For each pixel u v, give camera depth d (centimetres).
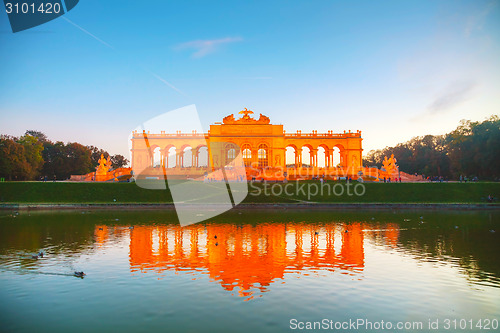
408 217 4922
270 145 10256
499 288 1884
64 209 5950
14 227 3931
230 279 2028
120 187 7081
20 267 2266
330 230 3778
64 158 13262
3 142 9950
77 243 3038
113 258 2508
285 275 2108
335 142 10412
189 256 2573
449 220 4600
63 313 1552
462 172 10531
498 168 9488
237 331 1384
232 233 3584
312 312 1570
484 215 5156
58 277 2055
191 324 1447
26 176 10594
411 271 2195
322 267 2286
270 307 1622
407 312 1578
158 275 2102
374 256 2589
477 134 10000
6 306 1633
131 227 3888
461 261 2441
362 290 1847
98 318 1502
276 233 3588
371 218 4822
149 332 1377
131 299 1714
